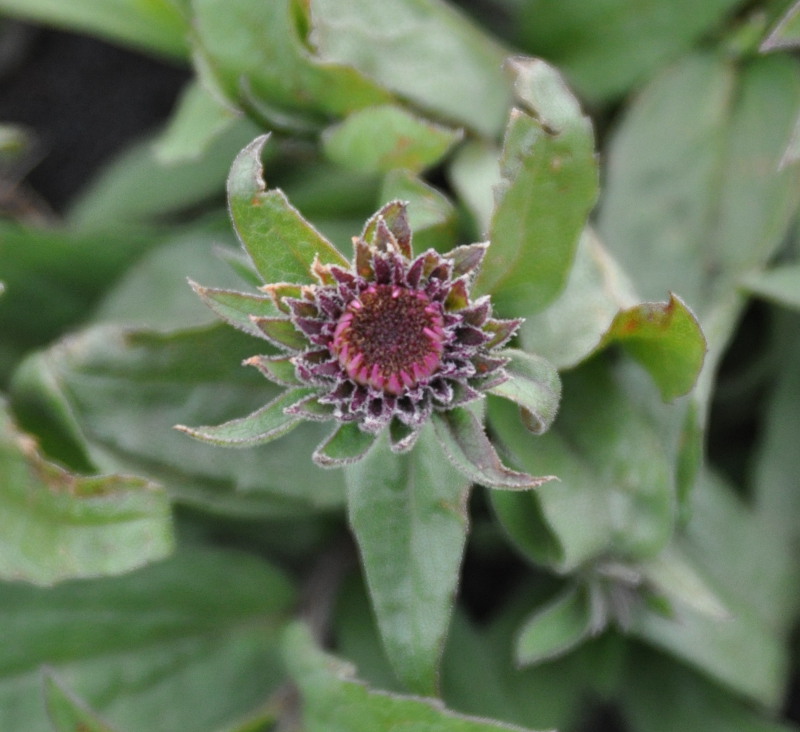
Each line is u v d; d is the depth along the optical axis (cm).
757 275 45
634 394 45
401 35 46
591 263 44
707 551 46
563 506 43
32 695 45
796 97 46
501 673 47
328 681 44
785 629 46
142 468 44
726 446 49
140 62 55
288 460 44
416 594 41
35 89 55
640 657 48
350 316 40
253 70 45
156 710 46
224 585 47
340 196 47
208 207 51
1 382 48
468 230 46
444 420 40
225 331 44
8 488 43
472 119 46
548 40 48
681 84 47
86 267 48
